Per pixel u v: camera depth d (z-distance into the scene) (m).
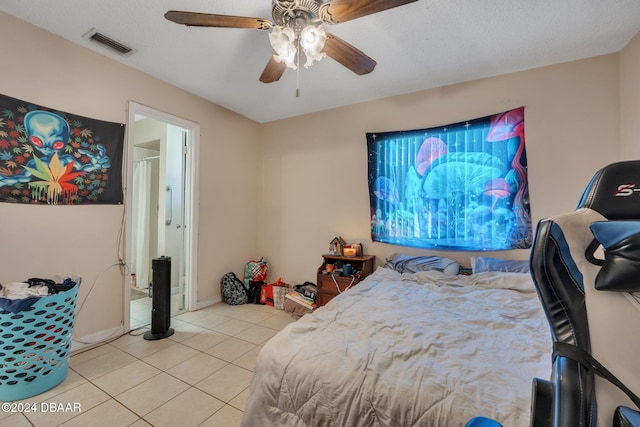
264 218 3.87
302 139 3.59
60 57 2.04
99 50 2.21
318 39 1.48
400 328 1.36
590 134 2.23
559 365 0.60
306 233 3.54
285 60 1.58
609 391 0.55
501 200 2.51
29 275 1.90
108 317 2.33
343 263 3.08
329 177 3.39
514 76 2.49
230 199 3.49
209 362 2.02
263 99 3.13
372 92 2.94
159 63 2.39
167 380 1.79
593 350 0.59
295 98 3.10
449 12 1.76
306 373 1.05
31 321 1.59
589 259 0.64
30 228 1.91
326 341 1.22
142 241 3.95
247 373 1.89
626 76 2.07
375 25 1.88
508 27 1.89
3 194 1.80
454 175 2.71
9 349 1.54
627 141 2.06
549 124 2.36
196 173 3.05
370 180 3.11
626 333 0.57
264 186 3.88
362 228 3.19
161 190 3.65
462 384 0.90
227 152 3.44
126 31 1.98
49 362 1.67
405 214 2.94
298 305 2.94
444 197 2.75
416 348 1.15
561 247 0.65
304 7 1.41
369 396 0.93
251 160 3.80
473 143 2.63
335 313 1.56
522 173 2.43
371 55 2.23
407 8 1.72
